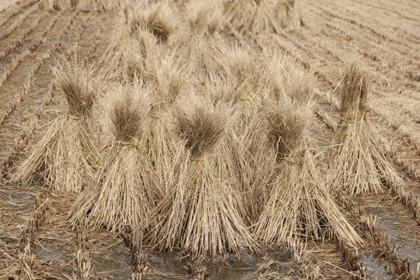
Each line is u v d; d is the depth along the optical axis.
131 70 6.92
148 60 6.70
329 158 6.14
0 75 9.23
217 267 4.61
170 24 9.48
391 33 13.61
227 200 4.91
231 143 5.45
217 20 9.80
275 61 6.33
